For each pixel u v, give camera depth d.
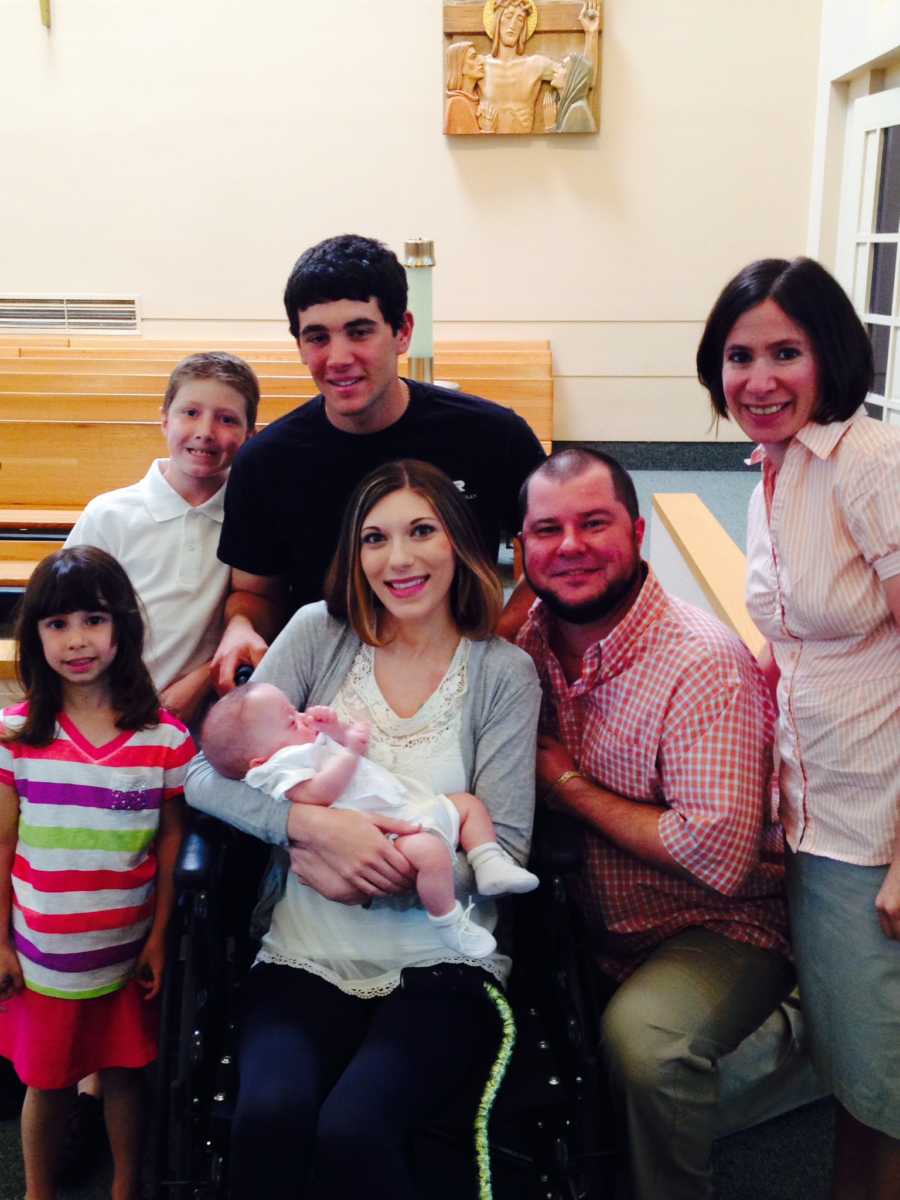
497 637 1.95
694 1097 1.80
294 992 1.78
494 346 6.79
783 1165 2.19
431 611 1.90
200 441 2.44
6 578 3.83
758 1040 2.23
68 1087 1.95
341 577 1.94
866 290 5.71
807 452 1.74
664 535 4.23
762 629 1.90
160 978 1.99
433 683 1.91
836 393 1.70
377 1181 1.54
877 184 5.64
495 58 6.52
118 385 4.98
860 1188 1.87
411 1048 1.67
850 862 1.77
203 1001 1.77
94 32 6.68
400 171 6.81
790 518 1.76
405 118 6.73
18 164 6.88
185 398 2.45
